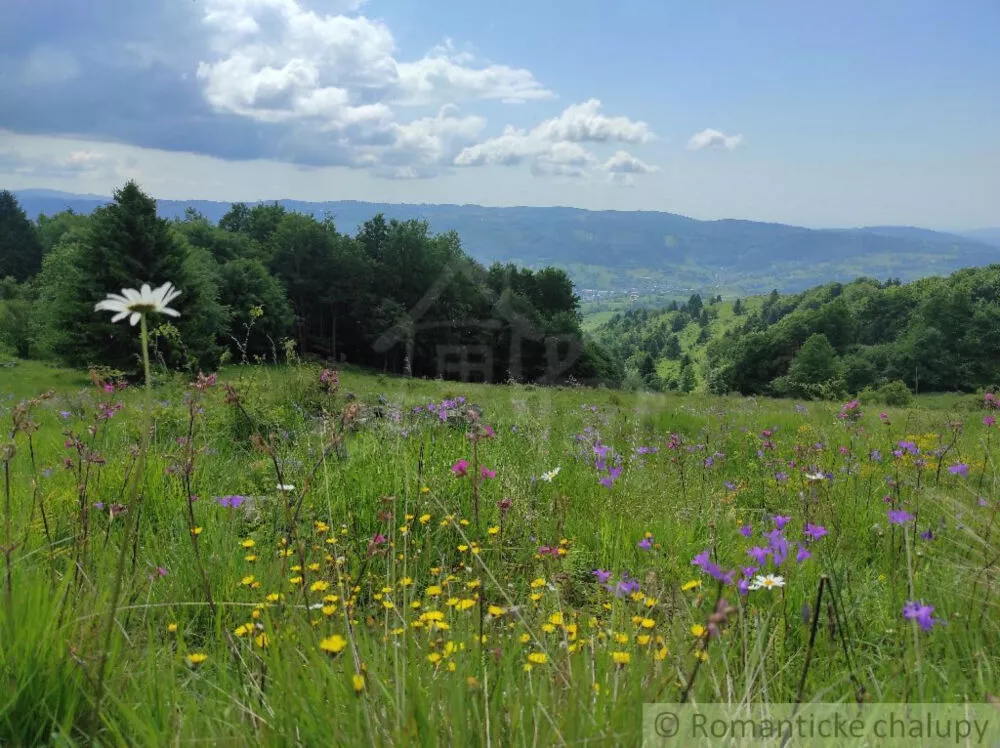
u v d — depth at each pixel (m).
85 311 35.59
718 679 2.04
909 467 5.41
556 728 1.62
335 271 62.78
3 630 2.22
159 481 4.89
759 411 14.09
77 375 33.22
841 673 2.11
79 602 2.62
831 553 3.52
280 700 1.91
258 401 7.51
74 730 2.07
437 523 4.27
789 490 5.36
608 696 1.86
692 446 7.68
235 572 3.45
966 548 3.30
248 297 52.22
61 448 5.78
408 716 1.71
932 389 83.62
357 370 27.22
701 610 2.62
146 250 37.81
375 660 2.11
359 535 4.18
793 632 2.67
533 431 7.14
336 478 4.93
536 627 2.56
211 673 2.45
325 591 2.91
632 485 5.39
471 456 5.26
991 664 2.27
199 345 33.44
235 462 6.13
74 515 4.02
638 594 2.70
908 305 119.06
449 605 2.83
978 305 90.44
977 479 5.04
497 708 1.80
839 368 77.50
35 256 101.50
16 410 2.79
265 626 2.49
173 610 3.04
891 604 2.81
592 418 8.95
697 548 3.90
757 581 2.28
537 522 4.32
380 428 6.60
